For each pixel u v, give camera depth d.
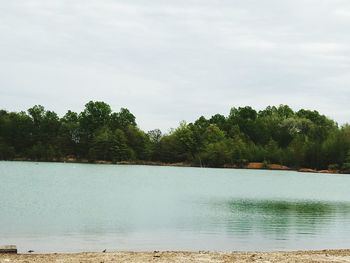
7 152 181.12
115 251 24.33
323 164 169.50
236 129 196.38
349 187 101.81
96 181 98.88
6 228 33.44
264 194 78.88
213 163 180.88
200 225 37.00
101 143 179.88
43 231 32.28
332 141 168.38
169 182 102.56
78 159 185.25
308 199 70.75
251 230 34.75
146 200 60.31
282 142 197.25
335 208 55.97
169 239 29.66
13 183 85.25
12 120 186.62
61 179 100.69
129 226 35.69
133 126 192.62
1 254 21.61
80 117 192.62
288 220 42.00
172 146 185.62
